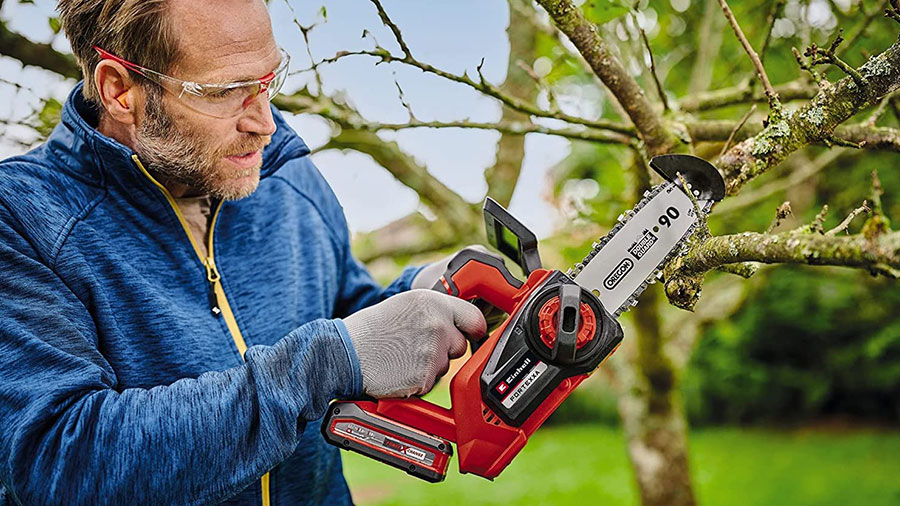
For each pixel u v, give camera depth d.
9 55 1.91
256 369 1.24
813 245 0.99
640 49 2.14
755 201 2.75
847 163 4.29
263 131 1.43
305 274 1.70
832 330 9.24
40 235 1.36
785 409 10.25
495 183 2.70
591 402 11.70
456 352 1.35
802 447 9.05
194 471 1.19
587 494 8.07
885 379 9.25
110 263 1.43
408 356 1.31
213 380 1.26
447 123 1.92
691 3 2.92
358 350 1.29
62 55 1.94
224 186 1.46
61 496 1.16
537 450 10.34
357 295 1.87
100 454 1.17
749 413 10.38
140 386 1.42
